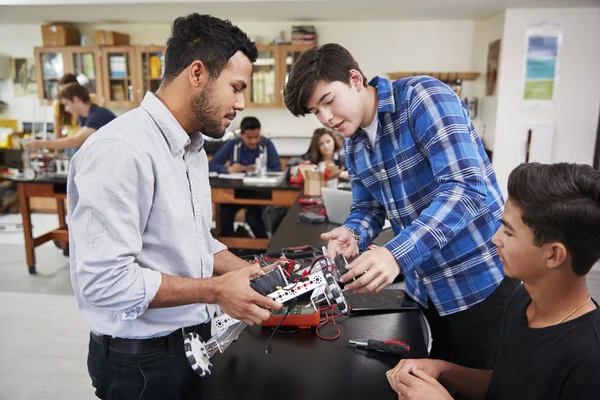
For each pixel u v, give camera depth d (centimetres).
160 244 96
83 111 383
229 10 455
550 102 446
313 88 116
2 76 566
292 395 94
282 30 538
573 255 75
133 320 99
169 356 103
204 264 107
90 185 83
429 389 89
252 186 345
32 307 306
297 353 112
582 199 72
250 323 94
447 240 107
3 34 568
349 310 133
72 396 214
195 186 104
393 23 523
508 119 454
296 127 565
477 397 105
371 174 139
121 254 85
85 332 274
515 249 81
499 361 94
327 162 388
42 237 377
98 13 475
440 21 515
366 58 536
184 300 91
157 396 104
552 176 76
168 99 96
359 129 132
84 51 520
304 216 257
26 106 582
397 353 111
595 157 449
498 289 135
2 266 383
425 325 129
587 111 443
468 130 118
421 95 119
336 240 133
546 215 75
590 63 433
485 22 506
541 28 432
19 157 574
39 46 542
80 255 85
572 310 80
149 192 90
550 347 79
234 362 107
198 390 96
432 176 128
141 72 524
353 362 108
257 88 520
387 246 104
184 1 412
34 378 227
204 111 95
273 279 101
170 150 96
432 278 139
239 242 369
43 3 419
